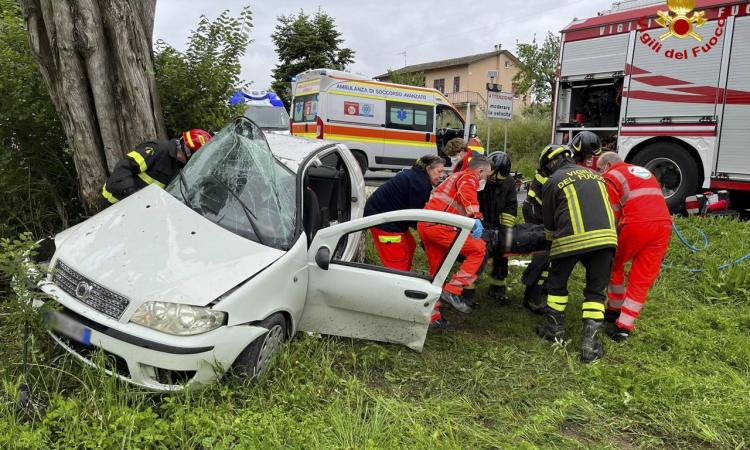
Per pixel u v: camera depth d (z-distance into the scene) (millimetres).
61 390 2873
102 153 4883
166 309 2689
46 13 4520
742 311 4820
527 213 5125
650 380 3480
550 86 24906
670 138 8398
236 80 6109
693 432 2975
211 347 2721
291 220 3559
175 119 5871
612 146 9148
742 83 7605
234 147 3754
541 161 4777
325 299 3576
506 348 3945
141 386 2705
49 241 3477
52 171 5414
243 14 5977
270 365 3162
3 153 5055
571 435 2971
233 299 2834
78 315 2795
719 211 7645
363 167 12633
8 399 2691
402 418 2891
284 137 4875
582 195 3889
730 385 3498
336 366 3510
